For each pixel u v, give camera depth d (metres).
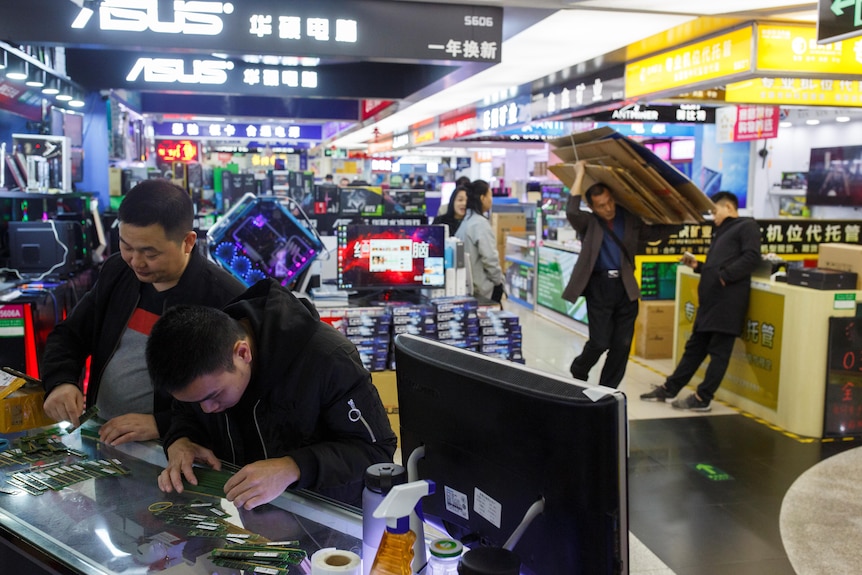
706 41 5.33
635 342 7.55
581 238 5.36
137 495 1.66
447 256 4.91
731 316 5.52
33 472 1.78
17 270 5.03
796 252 7.84
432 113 11.79
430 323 4.44
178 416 1.93
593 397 1.09
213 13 3.81
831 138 14.30
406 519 1.18
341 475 1.67
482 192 5.88
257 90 5.62
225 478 1.70
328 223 7.52
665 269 7.53
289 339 1.71
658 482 4.34
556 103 8.01
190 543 1.44
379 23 4.00
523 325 9.15
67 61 6.10
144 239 1.96
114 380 2.21
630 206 5.22
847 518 3.87
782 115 12.41
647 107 9.73
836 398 5.12
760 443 5.02
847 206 13.55
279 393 1.73
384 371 4.39
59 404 2.04
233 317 1.76
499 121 9.89
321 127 13.46
